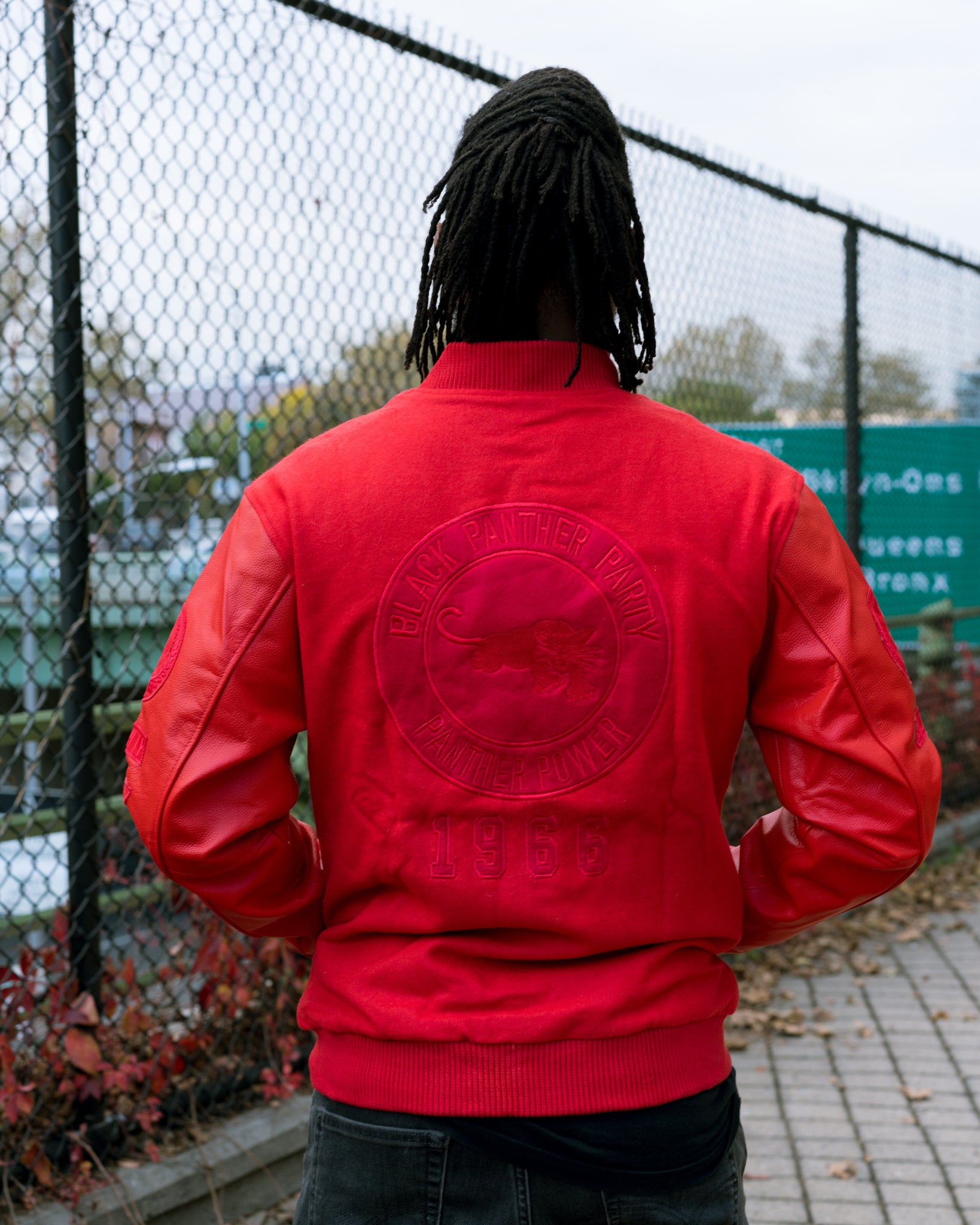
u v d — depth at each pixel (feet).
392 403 3.86
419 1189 3.40
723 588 3.59
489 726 3.48
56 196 8.39
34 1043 8.52
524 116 3.74
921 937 16.25
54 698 10.73
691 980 3.59
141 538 9.44
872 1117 10.82
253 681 3.52
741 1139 3.82
